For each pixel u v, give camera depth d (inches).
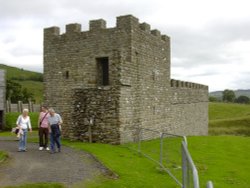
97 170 594.9
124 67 983.0
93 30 1111.0
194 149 995.3
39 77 5002.5
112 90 933.8
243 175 713.0
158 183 548.1
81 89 962.7
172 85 1375.5
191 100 1644.9
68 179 532.4
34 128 1469.0
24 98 3006.9
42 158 687.1
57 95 1187.9
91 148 821.9
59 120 757.3
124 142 950.4
